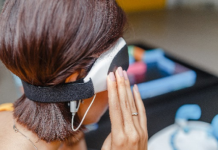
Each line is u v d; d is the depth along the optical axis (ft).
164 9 13.78
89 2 1.31
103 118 2.86
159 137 2.53
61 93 1.40
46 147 1.60
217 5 13.12
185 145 2.41
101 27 1.34
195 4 13.96
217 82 3.66
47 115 1.48
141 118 1.74
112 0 1.44
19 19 1.25
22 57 1.29
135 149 1.59
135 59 4.94
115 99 1.50
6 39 1.30
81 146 2.44
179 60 4.69
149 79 3.95
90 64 1.39
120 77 1.51
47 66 1.30
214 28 9.07
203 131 2.57
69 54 1.28
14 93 4.46
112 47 1.46
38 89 1.40
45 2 1.24
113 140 1.57
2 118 1.73
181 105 3.04
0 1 1.41
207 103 3.05
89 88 1.42
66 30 1.24
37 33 1.23
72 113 1.48
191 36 8.24
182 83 3.67
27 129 1.56
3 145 1.55
